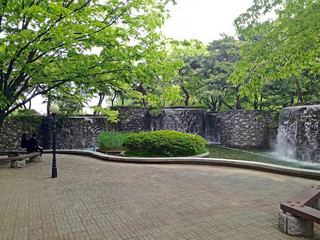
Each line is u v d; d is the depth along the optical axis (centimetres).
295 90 2252
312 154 1530
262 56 921
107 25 1031
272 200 548
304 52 878
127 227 411
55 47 952
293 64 976
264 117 2339
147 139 1311
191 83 2695
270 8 870
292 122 1756
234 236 370
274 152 1977
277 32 891
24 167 1075
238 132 2400
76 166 1084
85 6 1018
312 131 1552
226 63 2578
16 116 2102
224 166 1023
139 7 1060
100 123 2658
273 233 379
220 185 696
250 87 924
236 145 2395
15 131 2072
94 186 708
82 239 370
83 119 2566
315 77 1900
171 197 583
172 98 1293
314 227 404
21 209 513
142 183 736
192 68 2938
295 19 831
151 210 494
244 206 508
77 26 876
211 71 2822
